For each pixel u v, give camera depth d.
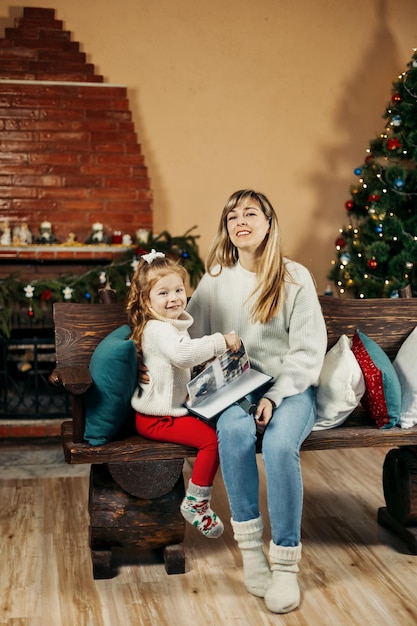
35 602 2.33
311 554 2.67
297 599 2.26
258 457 3.89
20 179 4.54
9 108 4.50
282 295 2.59
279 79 5.12
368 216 4.70
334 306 2.97
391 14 5.22
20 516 3.06
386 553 2.68
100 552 2.50
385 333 2.99
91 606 2.30
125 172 4.64
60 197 4.58
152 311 2.51
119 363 2.39
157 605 2.31
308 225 5.25
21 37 4.66
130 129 4.64
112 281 4.32
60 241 4.60
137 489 2.48
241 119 5.09
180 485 2.55
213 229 5.11
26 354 4.47
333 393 2.59
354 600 2.33
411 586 2.43
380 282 4.62
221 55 5.04
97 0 4.83
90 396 2.45
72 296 4.29
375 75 5.23
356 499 3.21
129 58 4.91
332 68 5.18
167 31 4.95
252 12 5.05
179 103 5.01
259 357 2.66
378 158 5.22
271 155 5.15
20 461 3.83
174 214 5.07
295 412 2.44
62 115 4.56
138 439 2.53
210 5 5.00
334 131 5.21
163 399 2.47
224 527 2.94
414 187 4.53
